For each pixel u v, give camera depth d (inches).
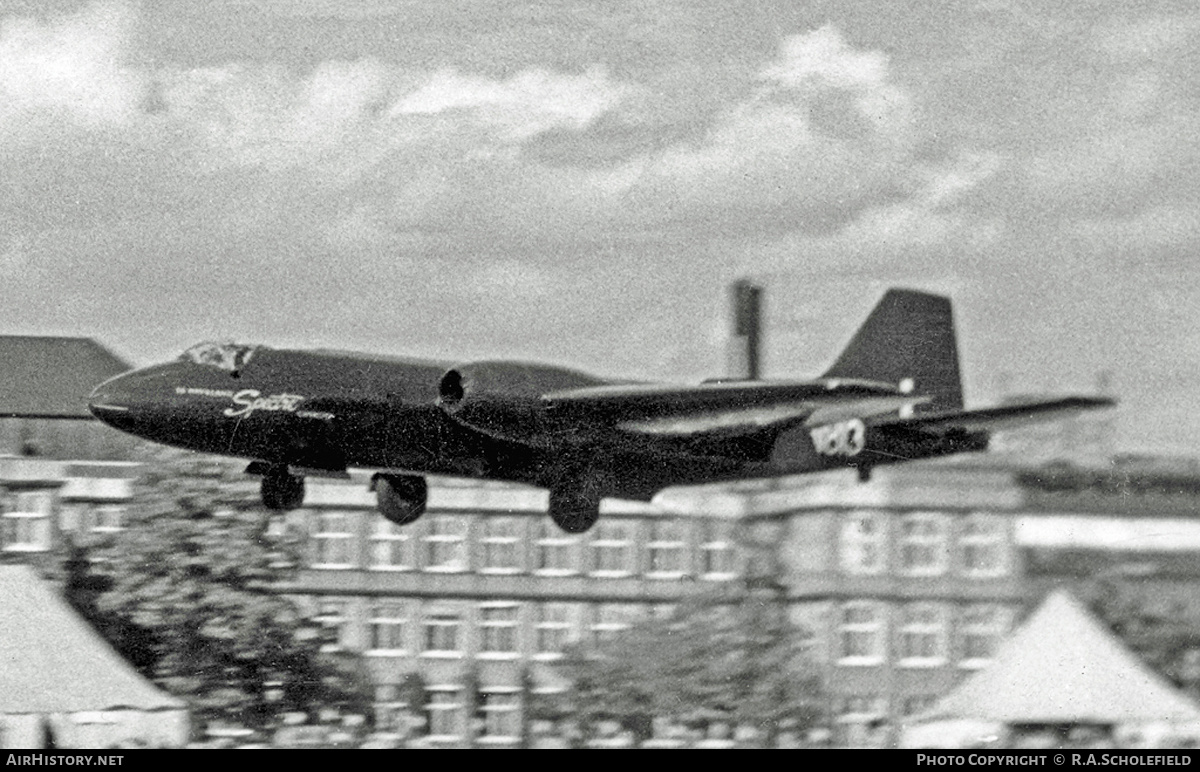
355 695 3326.8
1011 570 3036.4
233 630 3302.2
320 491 3449.8
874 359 3550.7
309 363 2869.1
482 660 3361.2
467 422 2861.7
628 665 3235.7
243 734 3230.8
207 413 2773.1
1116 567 2972.4
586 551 3353.8
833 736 3051.2
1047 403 3043.8
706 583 3213.6
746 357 3767.2
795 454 3088.1
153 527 3540.8
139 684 2923.2
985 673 2748.5
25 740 2787.9
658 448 3016.7
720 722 3095.5
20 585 2970.0
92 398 2763.3
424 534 3420.3
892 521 3100.4
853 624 3112.7
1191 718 2664.9
